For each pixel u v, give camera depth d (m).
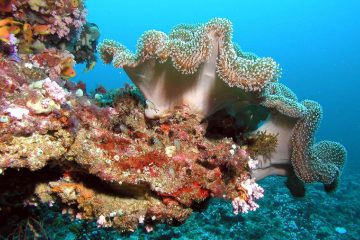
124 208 2.70
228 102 3.09
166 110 3.07
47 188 2.80
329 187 3.86
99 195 2.75
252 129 3.65
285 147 3.44
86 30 5.27
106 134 2.63
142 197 2.75
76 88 3.91
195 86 2.93
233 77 2.64
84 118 2.61
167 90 2.99
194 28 3.60
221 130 3.56
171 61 2.80
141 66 2.92
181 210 2.75
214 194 2.74
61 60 3.86
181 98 3.00
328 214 10.58
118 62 2.90
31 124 2.21
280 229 8.75
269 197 10.90
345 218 10.70
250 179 2.99
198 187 2.71
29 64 3.17
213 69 2.82
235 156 2.89
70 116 2.38
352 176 18.41
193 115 2.99
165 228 7.00
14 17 3.79
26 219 3.51
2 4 3.61
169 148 2.79
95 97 3.92
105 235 5.26
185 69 2.65
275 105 3.09
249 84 2.63
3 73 2.53
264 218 9.08
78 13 4.24
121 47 3.18
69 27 4.26
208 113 3.06
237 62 2.67
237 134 3.57
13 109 2.18
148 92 3.05
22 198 2.95
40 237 3.64
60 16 4.07
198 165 2.75
